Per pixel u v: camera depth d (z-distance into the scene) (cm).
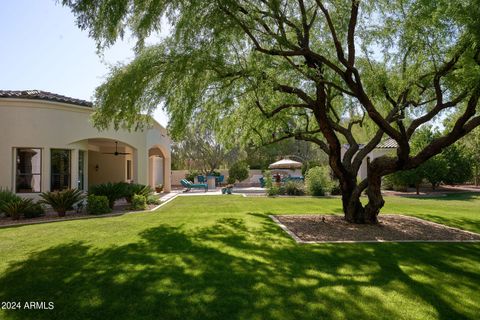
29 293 495
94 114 1117
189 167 4538
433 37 831
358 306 446
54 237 883
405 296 480
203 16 797
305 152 4725
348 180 1103
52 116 1516
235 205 1709
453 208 1544
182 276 561
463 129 886
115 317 418
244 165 3966
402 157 958
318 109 983
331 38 1105
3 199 1300
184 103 900
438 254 705
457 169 2602
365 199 2016
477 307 446
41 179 1490
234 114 1284
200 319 411
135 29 827
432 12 779
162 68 923
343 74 887
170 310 434
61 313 430
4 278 561
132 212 1440
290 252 718
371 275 570
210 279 546
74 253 716
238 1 848
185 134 1028
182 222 1124
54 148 1523
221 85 983
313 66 968
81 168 1722
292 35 1059
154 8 765
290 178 2836
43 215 1355
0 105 1433
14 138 1446
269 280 542
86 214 1386
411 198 2070
